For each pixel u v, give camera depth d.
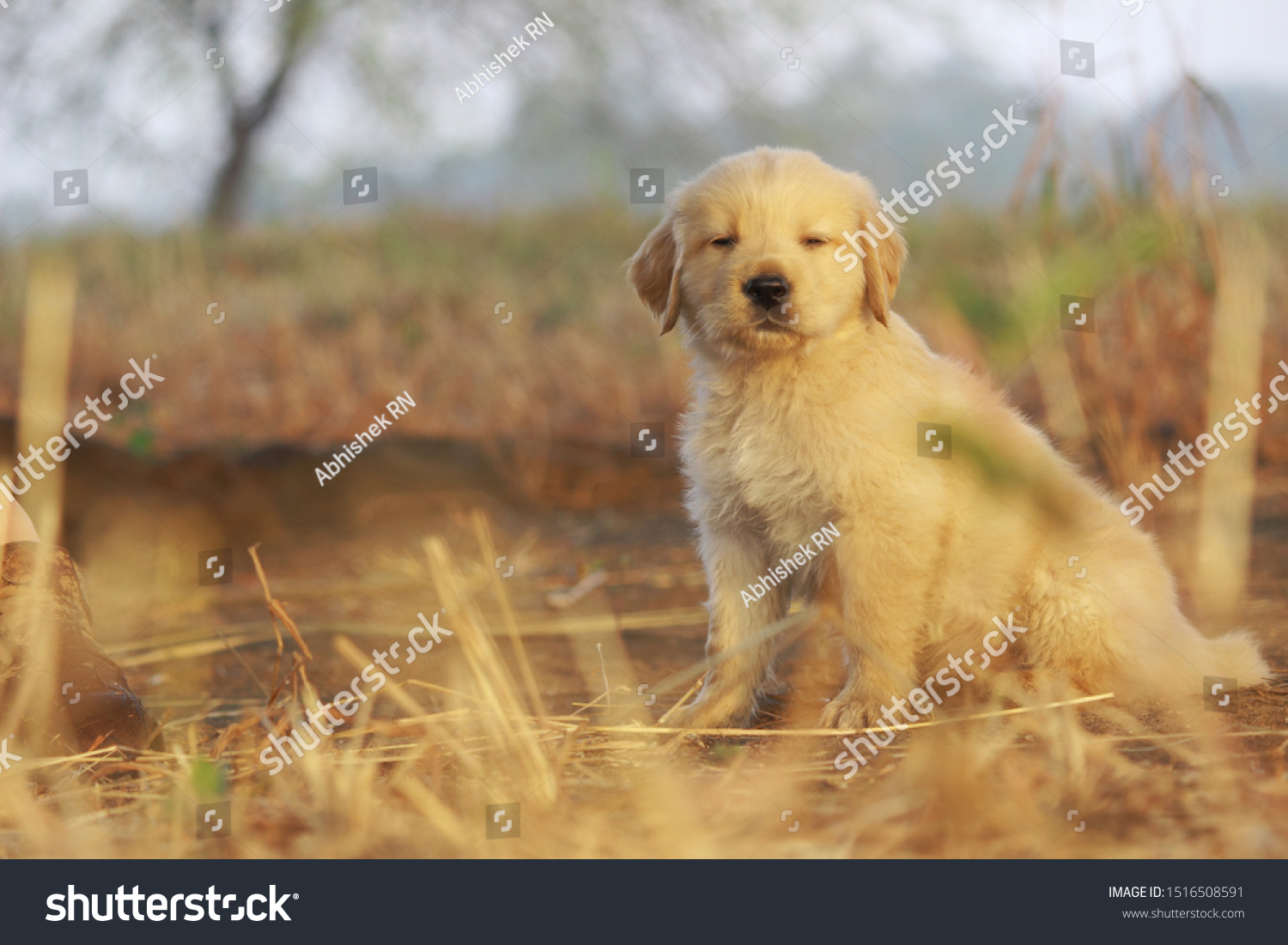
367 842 2.45
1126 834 2.37
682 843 2.35
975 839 2.37
